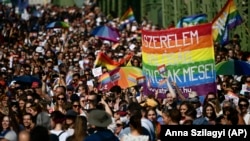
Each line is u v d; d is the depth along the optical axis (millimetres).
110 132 14555
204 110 18047
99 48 48375
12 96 25844
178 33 22328
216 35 34219
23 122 17609
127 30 62344
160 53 22781
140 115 14961
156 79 22938
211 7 53375
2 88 25047
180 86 22516
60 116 17078
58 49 51750
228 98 22516
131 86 27297
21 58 43844
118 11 101562
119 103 22000
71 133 16484
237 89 24812
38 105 18562
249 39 44375
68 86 27234
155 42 22766
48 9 110375
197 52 22312
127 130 17109
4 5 111500
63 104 20094
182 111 16625
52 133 15586
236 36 40969
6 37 66500
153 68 22984
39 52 45500
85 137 14680
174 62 22562
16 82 26812
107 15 100625
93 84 28266
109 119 14586
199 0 57000
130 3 97875
